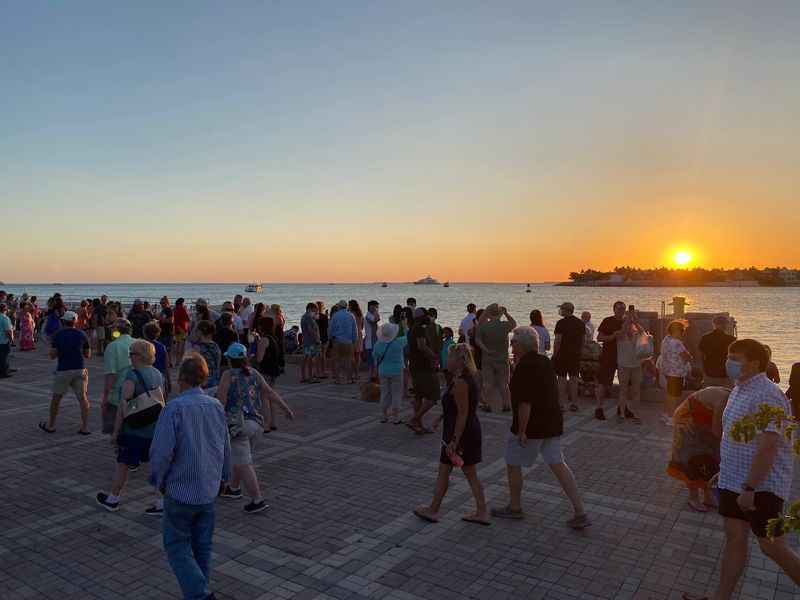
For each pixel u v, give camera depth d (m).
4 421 10.05
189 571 4.03
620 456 7.76
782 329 40.16
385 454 8.06
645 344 9.40
